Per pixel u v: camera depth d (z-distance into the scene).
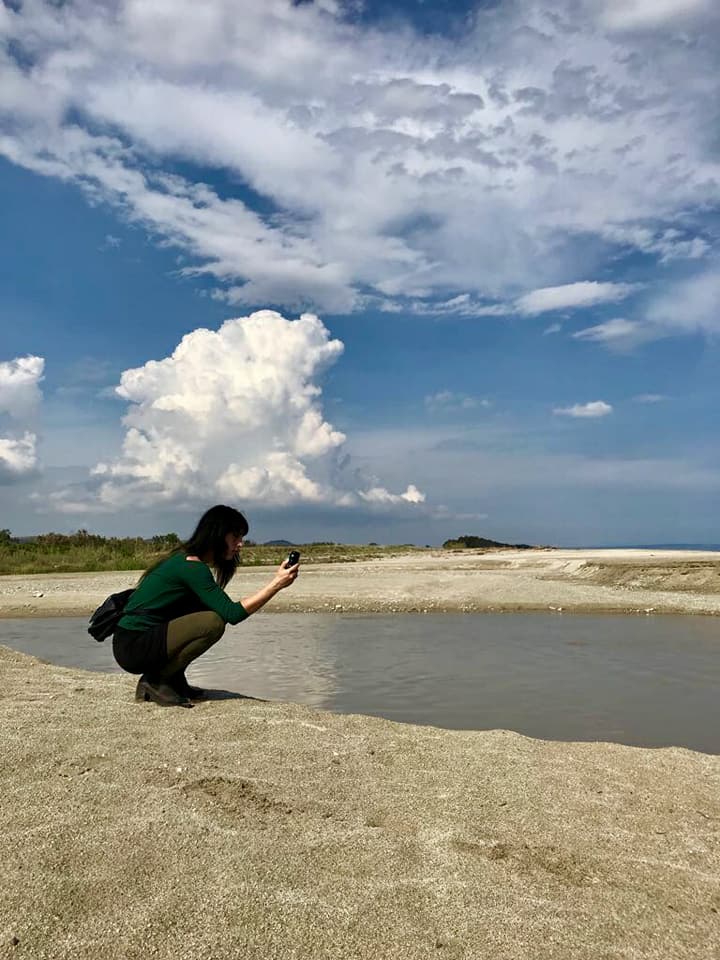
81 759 4.09
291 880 2.88
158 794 3.64
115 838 3.16
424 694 7.74
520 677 8.62
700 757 4.69
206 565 5.35
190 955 2.42
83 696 5.64
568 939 2.60
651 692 7.84
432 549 52.19
